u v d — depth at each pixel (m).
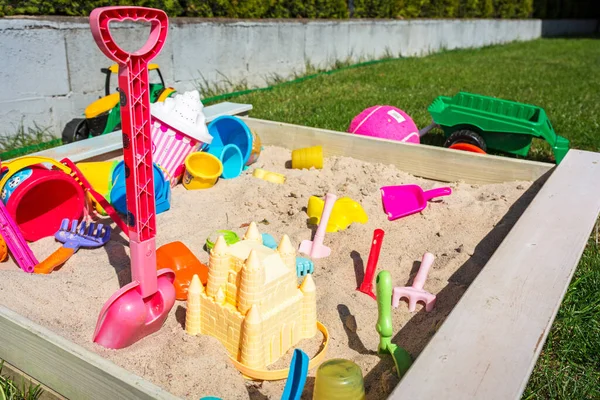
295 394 1.57
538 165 3.42
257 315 1.85
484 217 3.05
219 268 1.97
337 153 4.08
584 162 3.33
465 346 1.61
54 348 1.79
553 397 1.95
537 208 2.65
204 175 3.46
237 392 1.80
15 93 4.53
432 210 3.13
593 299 2.50
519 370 1.52
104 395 1.71
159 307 2.05
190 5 6.61
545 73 9.59
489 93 7.39
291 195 3.37
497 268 2.06
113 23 5.38
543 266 2.09
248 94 6.70
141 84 1.75
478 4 14.88
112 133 3.89
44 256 2.68
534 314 1.77
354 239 2.82
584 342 2.21
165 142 3.43
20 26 4.46
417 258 2.71
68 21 4.85
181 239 2.85
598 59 12.09
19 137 4.58
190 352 1.95
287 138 4.27
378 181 3.62
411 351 2.04
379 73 8.73
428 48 12.60
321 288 2.41
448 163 3.69
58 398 1.88
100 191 3.23
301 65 8.52
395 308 2.31
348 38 9.71
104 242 2.78
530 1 17.89
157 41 1.76
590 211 2.62
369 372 1.94
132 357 1.94
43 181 2.71
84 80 5.07
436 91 7.37
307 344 2.08
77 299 2.25
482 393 1.43
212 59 6.76
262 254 1.98
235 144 4.03
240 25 7.09
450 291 2.39
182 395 1.77
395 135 4.13
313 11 8.98
